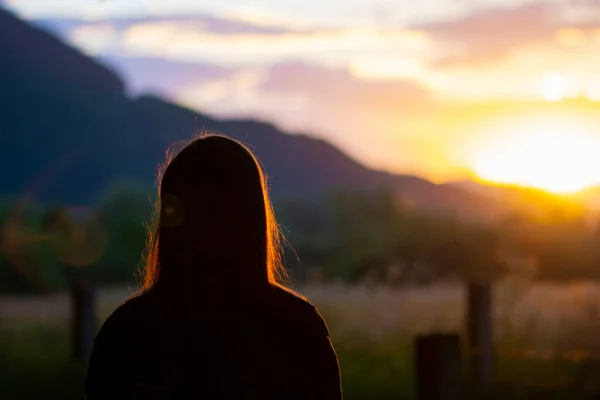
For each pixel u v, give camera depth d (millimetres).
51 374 9875
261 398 2062
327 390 2107
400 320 14383
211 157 2146
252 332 2084
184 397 2055
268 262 2268
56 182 141500
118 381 2105
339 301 17391
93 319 10656
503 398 7613
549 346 10203
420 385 5027
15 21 167750
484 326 7773
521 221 28594
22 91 156375
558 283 18547
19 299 24156
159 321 2102
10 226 34250
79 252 35719
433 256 29297
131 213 37375
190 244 2109
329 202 37719
